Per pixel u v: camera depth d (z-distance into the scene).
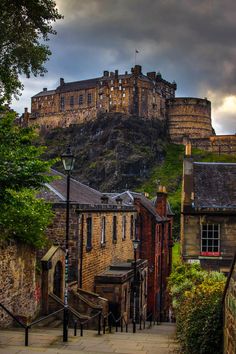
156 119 165.62
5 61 31.95
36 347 12.88
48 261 21.86
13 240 18.06
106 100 159.00
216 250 27.19
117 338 16.78
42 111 172.75
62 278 24.16
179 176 143.50
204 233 27.33
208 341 11.39
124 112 156.88
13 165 14.70
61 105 168.75
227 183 29.42
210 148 157.75
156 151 154.88
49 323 20.20
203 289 13.14
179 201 109.31
